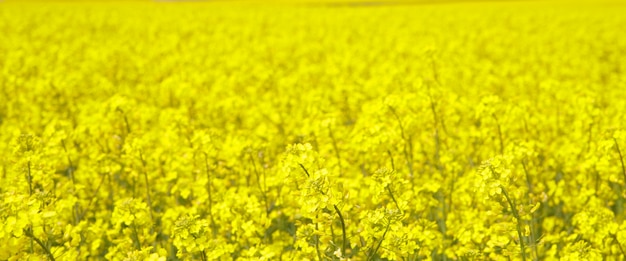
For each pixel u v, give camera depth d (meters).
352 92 10.44
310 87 12.40
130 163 6.94
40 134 9.16
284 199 6.20
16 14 25.50
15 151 5.77
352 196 5.25
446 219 6.32
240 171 6.92
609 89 11.86
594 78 13.87
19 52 13.32
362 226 5.06
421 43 18.53
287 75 13.98
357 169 7.41
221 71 13.66
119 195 7.07
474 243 5.52
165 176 7.28
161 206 7.11
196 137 6.39
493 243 4.81
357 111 10.36
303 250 4.63
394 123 6.94
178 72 13.62
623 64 15.96
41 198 4.79
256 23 25.05
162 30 22.27
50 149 6.33
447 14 29.98
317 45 17.44
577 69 14.57
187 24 23.02
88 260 5.70
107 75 14.05
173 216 5.79
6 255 3.84
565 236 5.87
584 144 7.43
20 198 3.99
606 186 6.37
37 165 5.71
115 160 7.52
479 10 33.62
